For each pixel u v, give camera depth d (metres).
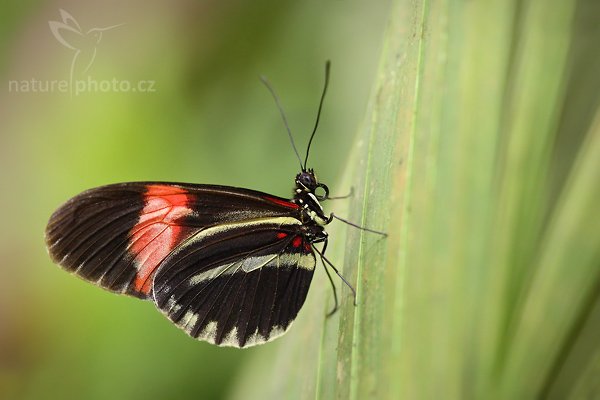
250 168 0.42
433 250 0.29
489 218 0.29
